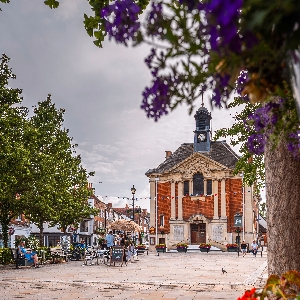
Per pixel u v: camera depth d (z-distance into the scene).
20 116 27.70
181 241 56.84
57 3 5.53
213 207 56.22
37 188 28.14
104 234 73.62
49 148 34.34
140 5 4.48
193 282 14.52
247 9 1.54
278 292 2.81
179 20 1.89
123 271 20.25
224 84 1.85
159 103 2.08
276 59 1.76
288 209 5.71
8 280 15.31
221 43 1.61
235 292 11.92
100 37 5.81
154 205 59.00
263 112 3.22
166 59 1.94
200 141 59.84
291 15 1.49
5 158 23.66
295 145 3.54
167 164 61.03
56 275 17.73
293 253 5.69
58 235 65.38
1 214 29.88
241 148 14.74
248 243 53.84
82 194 39.53
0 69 25.94
